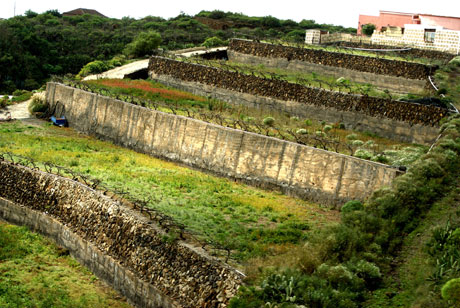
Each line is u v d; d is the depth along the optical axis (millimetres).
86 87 63000
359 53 70438
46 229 36594
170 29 112438
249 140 43469
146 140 51656
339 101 54250
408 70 61562
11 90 86938
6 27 100625
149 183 41062
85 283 30906
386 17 90625
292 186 40406
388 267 24703
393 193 30469
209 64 69562
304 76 66062
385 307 21828
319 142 43531
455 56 68438
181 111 53188
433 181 32125
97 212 33562
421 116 48812
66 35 107688
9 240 35781
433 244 25516
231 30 110750
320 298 21656
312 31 84000
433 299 20781
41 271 32062
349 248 25641
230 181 44000
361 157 38750
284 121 53812
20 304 28344
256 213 35719
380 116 51125
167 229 29266
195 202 37094
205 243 28109
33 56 96062
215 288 24562
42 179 39156
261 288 22828
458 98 52312
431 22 82500
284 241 30625
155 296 26844
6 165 42281
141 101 56312
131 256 29469
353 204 31812
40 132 57312
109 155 49719
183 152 48000
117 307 28281
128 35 109375
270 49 74062
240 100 61531
